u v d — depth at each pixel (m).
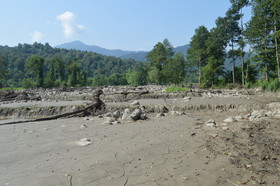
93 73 178.25
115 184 4.05
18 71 132.00
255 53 40.19
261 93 27.84
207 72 48.78
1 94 27.80
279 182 3.95
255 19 37.62
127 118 12.10
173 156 5.50
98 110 16.03
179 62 61.03
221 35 50.00
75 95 32.62
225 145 6.21
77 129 9.67
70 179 4.32
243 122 9.69
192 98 24.33
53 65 102.19
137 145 6.57
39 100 27.98
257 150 5.66
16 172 4.79
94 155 5.75
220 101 19.92
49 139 7.85
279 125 8.45
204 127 8.98
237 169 4.58
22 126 10.89
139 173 4.52
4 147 6.87
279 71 33.50
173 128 9.13
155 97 27.20
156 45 79.56
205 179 4.17
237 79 52.69
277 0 30.52
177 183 4.03
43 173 4.67
